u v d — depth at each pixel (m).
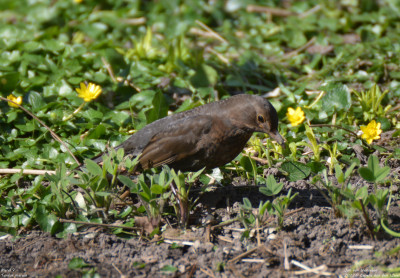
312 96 12.43
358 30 16.39
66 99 12.20
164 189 7.88
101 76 12.84
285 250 7.54
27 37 15.12
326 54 14.95
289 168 9.70
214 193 9.25
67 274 7.25
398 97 12.41
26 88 12.36
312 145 10.09
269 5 18.06
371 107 11.55
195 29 16.59
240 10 17.97
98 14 17.45
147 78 13.28
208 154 9.02
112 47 14.45
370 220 7.71
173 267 7.30
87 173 8.43
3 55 13.37
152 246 7.85
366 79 13.26
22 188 9.50
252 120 8.77
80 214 8.45
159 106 11.14
